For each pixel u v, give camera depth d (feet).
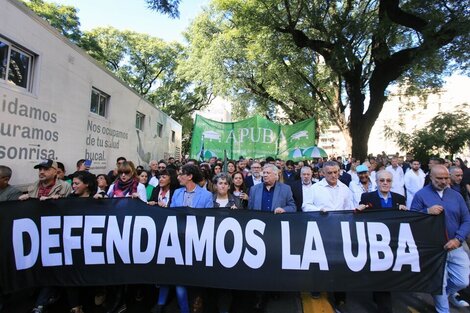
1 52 15.52
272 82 73.36
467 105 77.05
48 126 18.84
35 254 12.72
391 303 13.66
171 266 12.82
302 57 58.90
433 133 72.38
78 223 12.98
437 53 40.45
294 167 34.22
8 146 15.64
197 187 14.23
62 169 18.67
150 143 43.45
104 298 13.65
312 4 46.06
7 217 12.69
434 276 12.61
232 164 26.73
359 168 20.35
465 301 14.29
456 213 13.12
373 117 51.93
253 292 15.28
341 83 63.67
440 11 38.24
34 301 13.89
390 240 12.80
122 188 16.58
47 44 18.65
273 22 48.42
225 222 13.01
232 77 72.43
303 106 79.46
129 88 33.86
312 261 12.73
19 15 16.24
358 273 12.65
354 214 13.05
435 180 13.33
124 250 12.91
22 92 16.66
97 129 26.11
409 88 68.69
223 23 71.15
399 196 14.42
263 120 38.42
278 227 12.99
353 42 46.68
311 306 14.05
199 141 38.45
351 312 13.44
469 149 83.61
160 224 13.02
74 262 12.82
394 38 48.57
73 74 21.80
